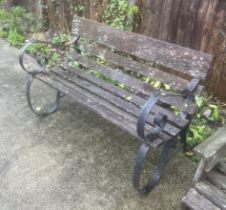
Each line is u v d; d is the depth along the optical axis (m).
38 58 3.19
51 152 2.71
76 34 3.12
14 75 3.95
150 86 2.54
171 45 2.37
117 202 2.26
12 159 2.63
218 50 3.03
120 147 2.76
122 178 2.45
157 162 2.60
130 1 3.53
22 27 5.18
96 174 2.49
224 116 3.12
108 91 2.70
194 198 2.05
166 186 2.38
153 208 2.21
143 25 3.59
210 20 2.96
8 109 3.28
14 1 5.86
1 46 4.82
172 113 2.35
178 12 3.19
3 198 2.29
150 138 2.04
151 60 2.51
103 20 4.09
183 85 2.33
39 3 5.11
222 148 1.92
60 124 3.05
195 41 3.17
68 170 2.52
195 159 2.63
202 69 2.20
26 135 2.91
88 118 3.13
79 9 4.41
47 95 3.53
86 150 2.73
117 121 2.25
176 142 2.41
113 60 2.82
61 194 2.32
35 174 2.48
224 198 1.99
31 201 2.27
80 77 2.91
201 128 2.91
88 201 2.27
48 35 4.90
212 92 3.27
